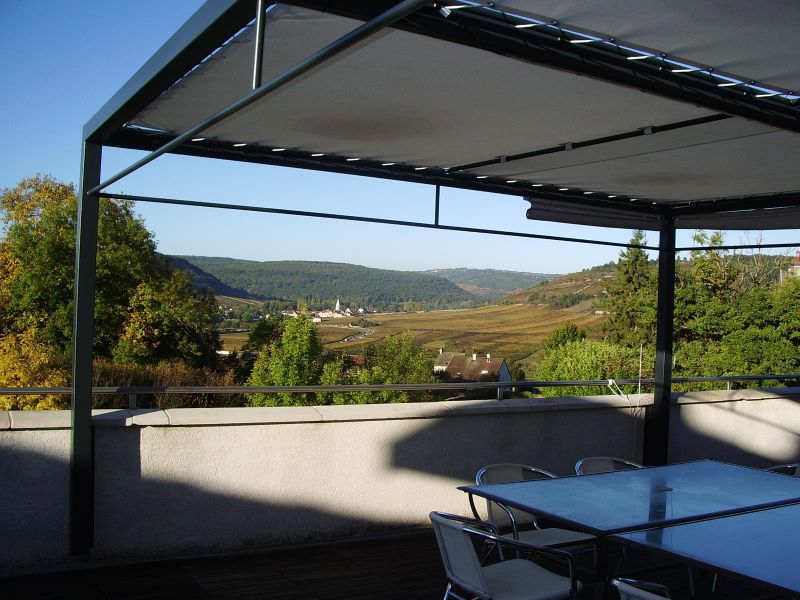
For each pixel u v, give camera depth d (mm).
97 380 18672
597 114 2887
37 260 21031
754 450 6125
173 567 3736
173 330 21219
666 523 2766
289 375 19938
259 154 3738
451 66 2363
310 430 4195
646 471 3766
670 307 5422
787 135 3055
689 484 3465
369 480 4371
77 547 3602
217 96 2834
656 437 5445
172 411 3891
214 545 3955
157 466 3812
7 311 20984
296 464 4156
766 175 3949
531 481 3451
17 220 21938
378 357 18812
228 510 3986
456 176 4340
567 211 4844
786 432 6305
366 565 3902
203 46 2111
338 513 4285
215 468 3947
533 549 2736
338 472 4277
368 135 3361
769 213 4828
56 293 21109
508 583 2852
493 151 3633
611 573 3580
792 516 2928
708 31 2045
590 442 5242
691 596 3428
